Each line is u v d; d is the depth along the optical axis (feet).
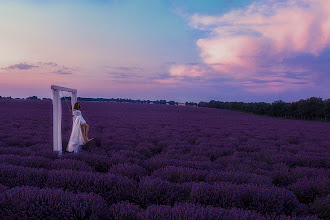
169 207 8.16
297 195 12.51
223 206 9.43
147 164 16.90
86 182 10.89
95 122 57.52
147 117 91.50
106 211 7.98
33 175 11.62
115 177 11.63
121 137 31.32
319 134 52.95
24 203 7.91
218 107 312.91
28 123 47.09
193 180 13.20
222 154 24.00
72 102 22.63
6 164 13.55
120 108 162.30
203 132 44.98
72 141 20.36
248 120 107.96
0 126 37.83
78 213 7.79
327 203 10.13
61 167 14.33
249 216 7.57
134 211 8.12
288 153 24.72
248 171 15.92
